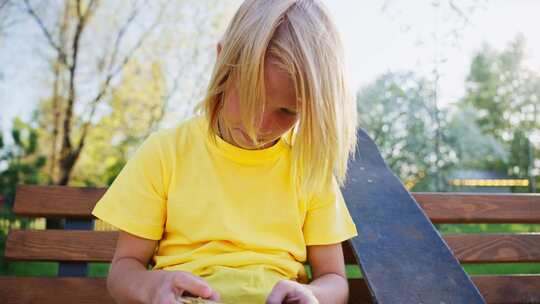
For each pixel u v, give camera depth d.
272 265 1.07
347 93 1.08
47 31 8.96
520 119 14.61
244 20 0.98
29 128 9.23
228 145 1.12
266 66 0.92
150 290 0.91
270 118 0.95
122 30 9.25
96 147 9.67
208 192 1.10
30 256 1.34
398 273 1.01
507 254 1.51
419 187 7.38
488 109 15.62
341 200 1.21
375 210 1.22
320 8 1.06
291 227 1.13
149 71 9.45
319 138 0.99
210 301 0.81
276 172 1.15
